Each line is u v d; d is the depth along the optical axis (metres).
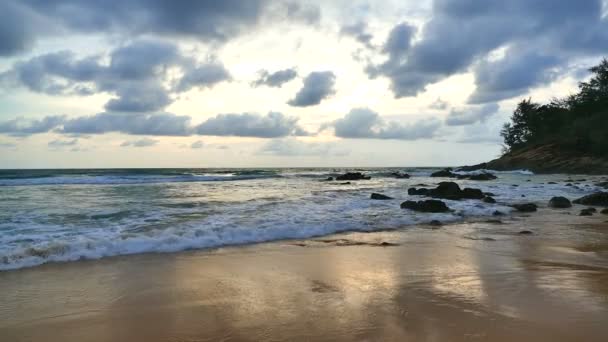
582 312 4.66
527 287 5.65
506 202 18.50
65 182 29.58
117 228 10.02
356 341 3.92
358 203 16.78
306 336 4.05
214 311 4.77
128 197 18.33
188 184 29.95
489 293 5.39
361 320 4.45
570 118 68.69
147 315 4.66
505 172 53.31
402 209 15.12
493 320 4.42
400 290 5.54
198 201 16.89
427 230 11.06
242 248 8.51
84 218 11.71
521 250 8.33
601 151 51.22
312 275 6.35
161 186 26.81
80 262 7.11
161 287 5.72
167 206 14.92
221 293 5.45
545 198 20.55
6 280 5.99
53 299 5.20
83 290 5.56
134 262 7.16
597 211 15.40
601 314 4.61
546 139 62.47
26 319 4.54
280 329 4.23
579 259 7.49
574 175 46.50
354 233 10.53
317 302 5.06
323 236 10.06
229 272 6.53
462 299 5.14
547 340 3.91
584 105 68.25
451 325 4.28
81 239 8.45
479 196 19.59
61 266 6.82
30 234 9.13
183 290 5.58
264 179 40.31
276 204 15.99
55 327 4.33
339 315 4.60
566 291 5.46
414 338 3.96
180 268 6.77
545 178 39.94
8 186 25.62
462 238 9.80
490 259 7.47
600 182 31.22
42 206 14.48
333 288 5.66
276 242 9.21
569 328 4.20
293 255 7.82
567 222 12.60
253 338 4.03
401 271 6.58
